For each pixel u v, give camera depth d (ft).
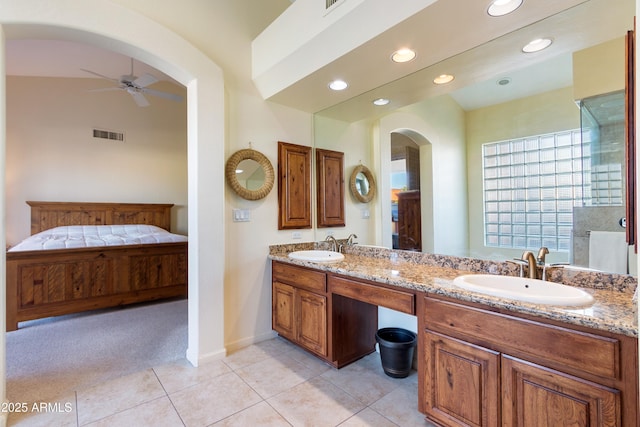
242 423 5.82
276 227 9.85
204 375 7.55
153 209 19.29
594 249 5.26
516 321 4.46
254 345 9.28
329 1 6.55
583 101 5.42
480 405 4.85
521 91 6.20
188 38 8.23
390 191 8.68
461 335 5.11
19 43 12.53
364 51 6.48
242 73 9.16
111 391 6.86
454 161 7.28
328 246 10.38
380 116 8.88
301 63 7.66
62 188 16.85
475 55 6.55
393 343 7.30
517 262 6.19
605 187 5.18
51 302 11.39
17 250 10.91
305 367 7.95
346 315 8.06
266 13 9.78
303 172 10.49
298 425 5.76
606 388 3.71
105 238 13.93
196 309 8.04
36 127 16.29
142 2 7.52
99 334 10.24
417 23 5.47
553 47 5.78
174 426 5.73
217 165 8.31
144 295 13.48
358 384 7.16
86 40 6.82
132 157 18.94
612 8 4.99
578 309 4.16
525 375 4.38
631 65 4.59
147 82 13.41
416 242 8.05
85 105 17.52
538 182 5.98
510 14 5.21
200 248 8.04
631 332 3.48
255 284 9.43
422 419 5.93
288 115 10.12
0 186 5.76
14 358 8.46
